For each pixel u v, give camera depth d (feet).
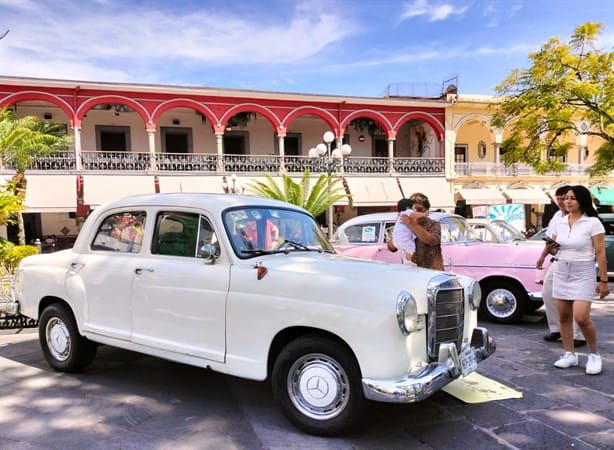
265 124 82.43
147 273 13.69
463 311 12.49
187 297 12.83
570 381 15.11
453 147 80.43
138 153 68.44
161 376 15.72
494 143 83.71
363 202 73.36
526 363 17.07
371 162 78.48
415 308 10.59
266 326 11.58
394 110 77.87
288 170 75.10
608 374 15.72
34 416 12.61
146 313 13.65
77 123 63.82
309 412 11.34
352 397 10.68
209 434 11.50
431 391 10.19
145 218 14.51
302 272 11.60
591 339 15.85
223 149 80.79
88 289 15.03
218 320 12.30
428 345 11.11
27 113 69.15
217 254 12.72
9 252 32.07
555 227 17.98
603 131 51.90
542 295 20.30
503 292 23.81
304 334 11.48
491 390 14.28
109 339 14.42
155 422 12.18
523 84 50.80
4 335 21.65
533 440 11.16
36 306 16.72
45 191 61.21
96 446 10.94
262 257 12.81
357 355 10.43
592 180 84.48
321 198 45.65
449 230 25.40
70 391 14.42
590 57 47.42
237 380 15.26
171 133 77.36
